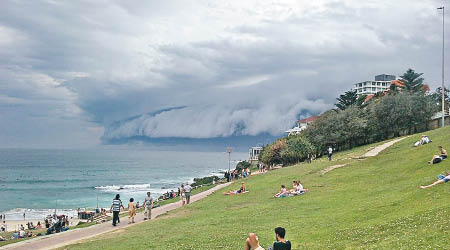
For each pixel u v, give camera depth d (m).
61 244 23.98
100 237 24.83
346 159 53.09
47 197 116.94
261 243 18.55
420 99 84.44
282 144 93.75
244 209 30.73
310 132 98.00
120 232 26.22
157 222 29.28
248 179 56.31
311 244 17.41
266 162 95.88
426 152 40.34
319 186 37.09
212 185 64.38
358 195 28.75
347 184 35.34
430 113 83.19
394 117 84.75
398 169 36.34
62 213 87.62
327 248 16.33
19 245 24.42
